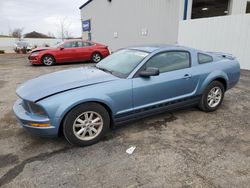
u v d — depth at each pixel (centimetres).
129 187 230
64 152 297
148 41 1348
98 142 322
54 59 1152
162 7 1185
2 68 1062
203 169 259
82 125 305
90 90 301
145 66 349
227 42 889
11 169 261
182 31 1043
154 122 390
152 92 350
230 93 567
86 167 264
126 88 324
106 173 253
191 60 404
